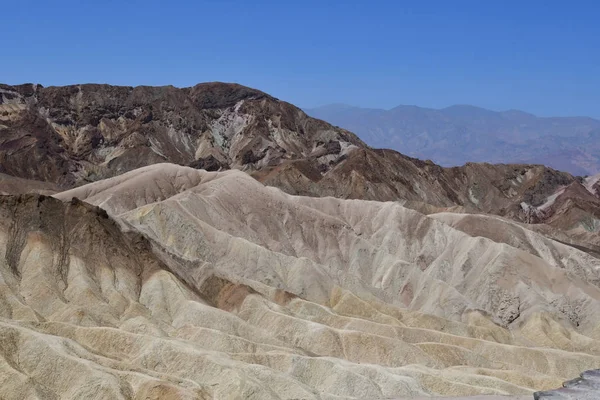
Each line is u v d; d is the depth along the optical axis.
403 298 151.50
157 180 193.00
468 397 89.56
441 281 150.75
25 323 87.12
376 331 118.38
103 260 114.81
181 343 90.00
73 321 97.38
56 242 113.44
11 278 104.81
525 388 98.00
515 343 134.00
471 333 132.62
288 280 140.38
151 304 111.81
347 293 136.62
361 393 90.62
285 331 111.50
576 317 148.62
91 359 80.44
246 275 139.00
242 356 93.25
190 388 77.19
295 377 91.56
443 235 179.88
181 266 126.75
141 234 125.38
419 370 98.44
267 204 173.50
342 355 107.81
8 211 113.88
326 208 192.50
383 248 178.12
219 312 107.81
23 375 73.06
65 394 74.50
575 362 118.06
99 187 191.25
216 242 146.12
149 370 81.31
